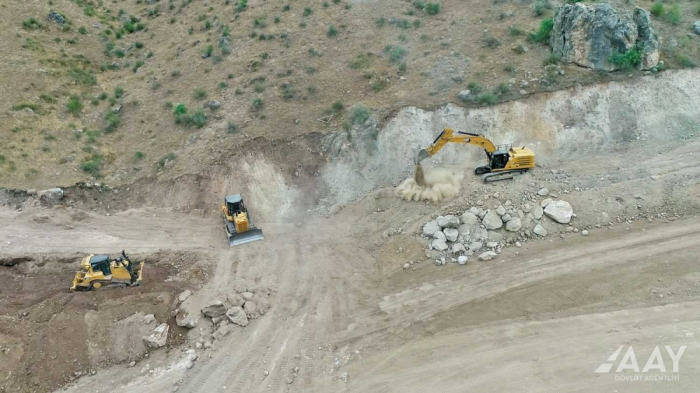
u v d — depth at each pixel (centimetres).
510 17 3416
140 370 1803
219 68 3353
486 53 3120
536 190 2461
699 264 2067
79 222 2550
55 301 2005
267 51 3366
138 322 1933
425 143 2722
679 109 2873
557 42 3028
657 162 2605
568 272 2103
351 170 2698
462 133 2480
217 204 2627
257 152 2741
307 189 2672
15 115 2983
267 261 2298
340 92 2988
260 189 2653
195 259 2319
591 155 2714
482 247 2269
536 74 2914
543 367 1733
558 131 2770
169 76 3425
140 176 2770
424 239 2327
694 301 1930
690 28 3228
